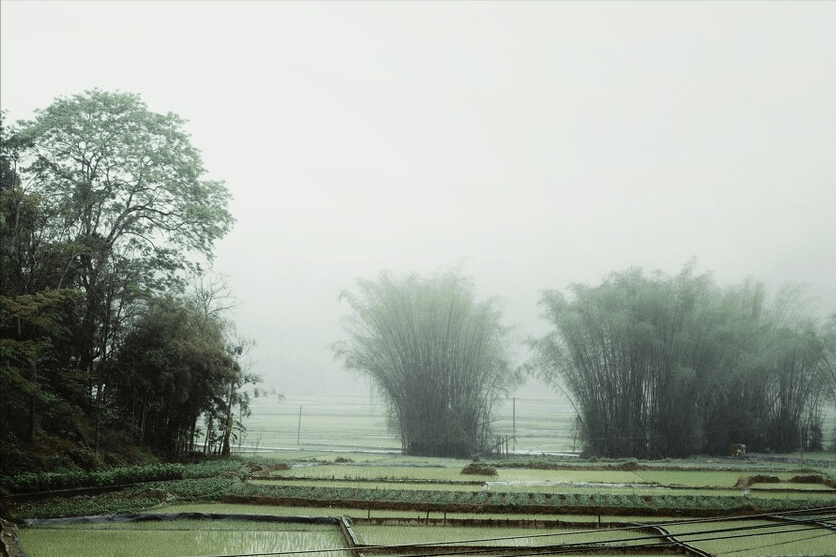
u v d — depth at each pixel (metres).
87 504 19.66
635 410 40.12
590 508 19.70
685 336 39.69
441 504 20.19
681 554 14.61
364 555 14.48
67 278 29.09
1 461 22.03
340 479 27.03
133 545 15.27
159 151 32.16
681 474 30.95
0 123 29.59
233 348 37.75
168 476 24.64
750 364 40.69
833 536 16.17
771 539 15.90
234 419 37.66
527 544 15.60
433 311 42.03
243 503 21.16
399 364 42.00
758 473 31.31
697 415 40.28
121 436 29.73
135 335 30.98
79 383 28.66
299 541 16.03
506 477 29.27
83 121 30.97
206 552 14.66
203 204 33.72
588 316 40.81
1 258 24.61
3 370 22.14
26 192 26.47
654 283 41.19
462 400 41.19
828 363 42.31
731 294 45.44
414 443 40.97
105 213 31.77
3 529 16.11
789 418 42.81
